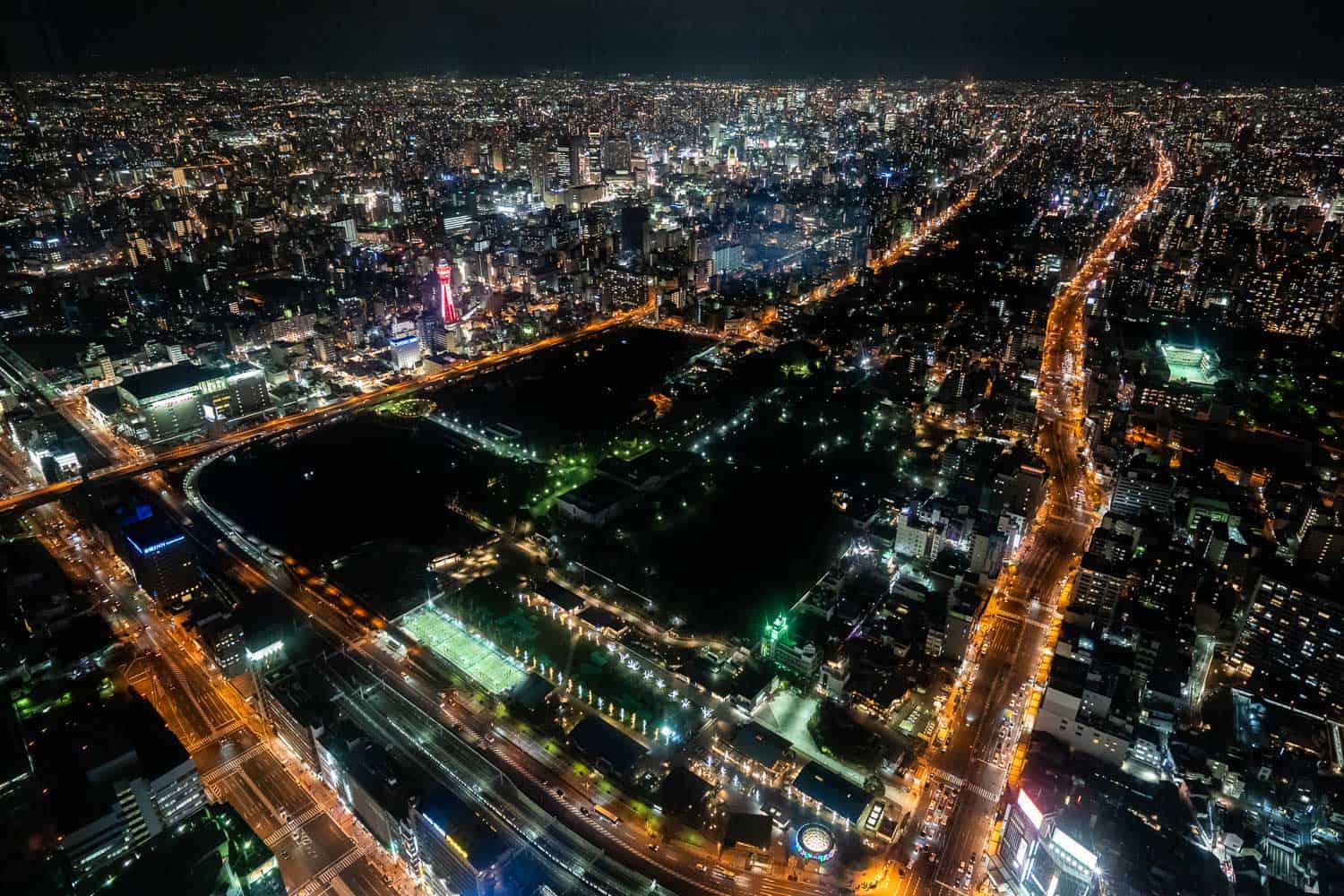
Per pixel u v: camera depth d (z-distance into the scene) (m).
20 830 180.25
